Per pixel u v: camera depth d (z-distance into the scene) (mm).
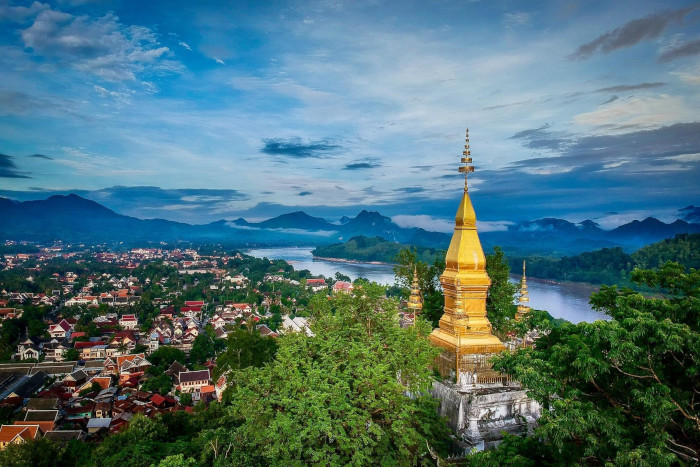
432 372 24391
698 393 17719
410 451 22812
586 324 19109
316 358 24969
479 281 27297
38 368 103312
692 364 17672
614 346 17250
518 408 24875
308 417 20625
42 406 78312
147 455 35344
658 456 14953
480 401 24000
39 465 49500
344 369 23359
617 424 16844
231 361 52875
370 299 28609
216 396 88375
